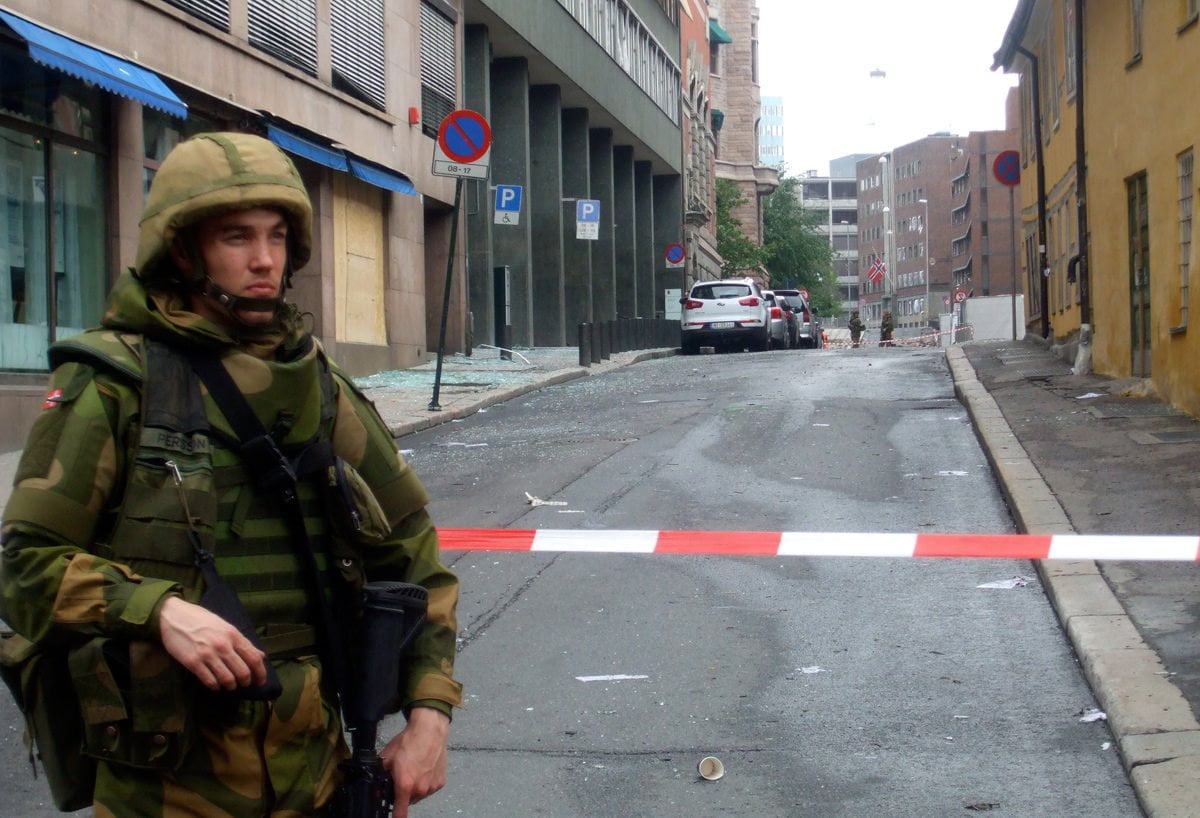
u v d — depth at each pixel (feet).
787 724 18.37
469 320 94.38
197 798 7.58
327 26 70.38
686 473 39.40
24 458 7.56
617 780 16.46
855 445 44.11
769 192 302.04
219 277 7.85
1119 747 16.76
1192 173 43.88
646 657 21.58
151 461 7.55
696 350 124.47
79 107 48.60
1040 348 82.58
